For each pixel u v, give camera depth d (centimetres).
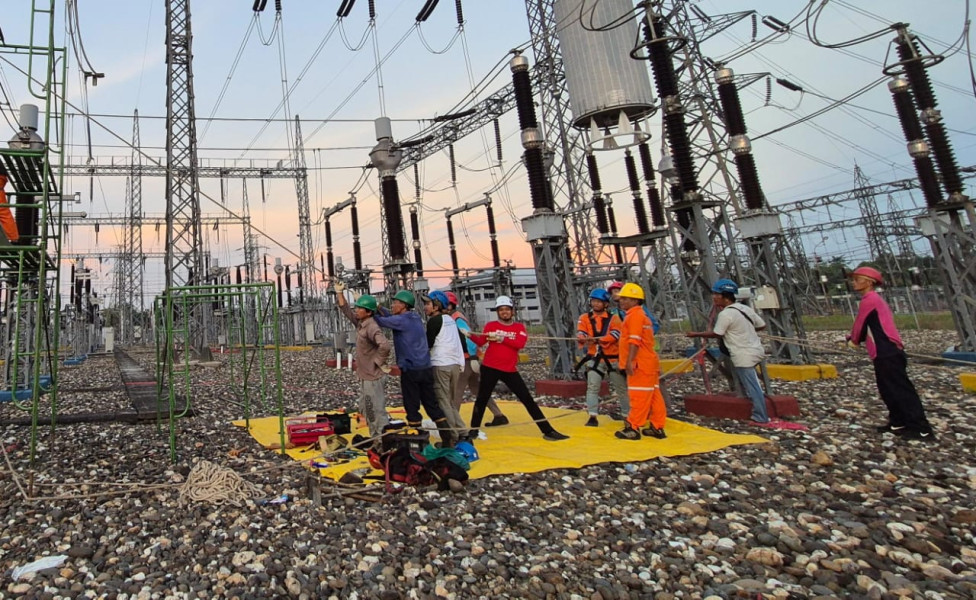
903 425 623
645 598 307
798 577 324
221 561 355
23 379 1359
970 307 1153
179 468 597
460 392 743
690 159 844
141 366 2303
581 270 1995
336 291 673
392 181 1694
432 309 690
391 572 337
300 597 310
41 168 663
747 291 820
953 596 293
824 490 471
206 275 3203
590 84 1148
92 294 4484
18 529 420
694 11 1584
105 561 358
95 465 612
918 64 1170
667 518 423
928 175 1177
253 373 1883
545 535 396
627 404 765
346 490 484
